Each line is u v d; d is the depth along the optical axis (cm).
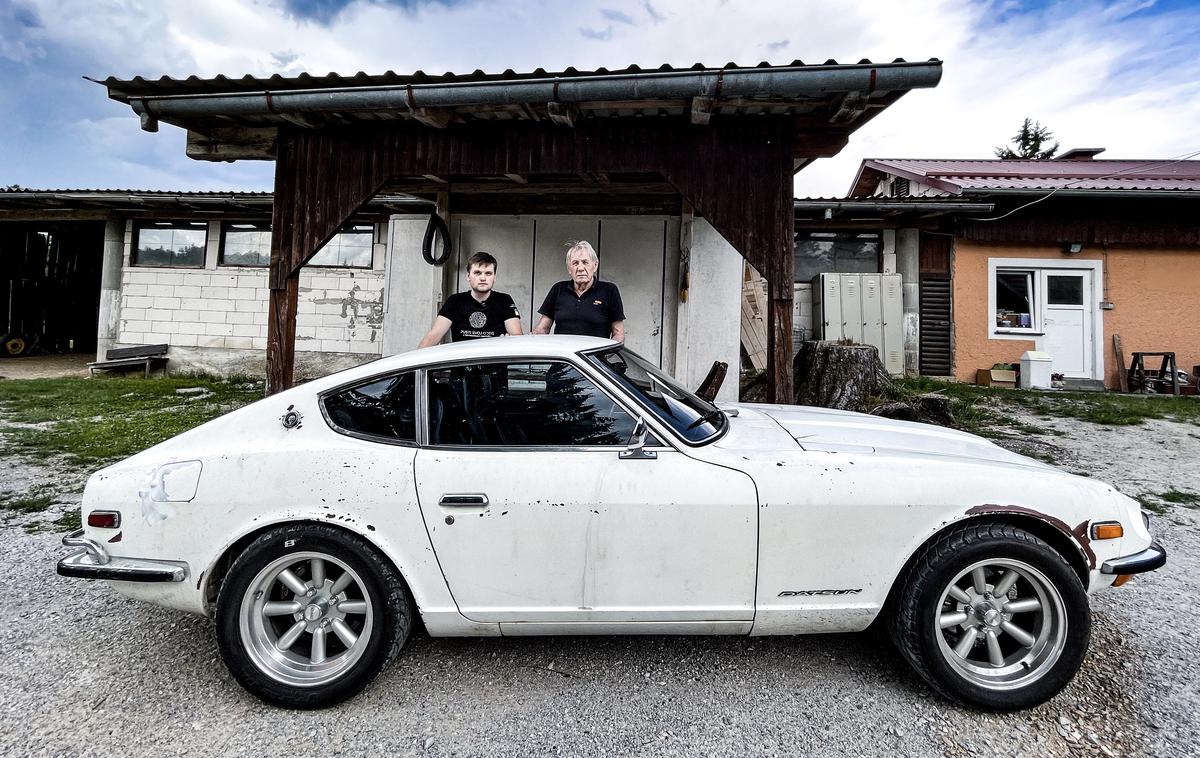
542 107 415
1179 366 949
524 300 682
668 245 668
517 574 204
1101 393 848
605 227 673
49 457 505
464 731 193
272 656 208
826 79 370
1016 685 200
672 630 210
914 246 955
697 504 201
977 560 200
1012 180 988
